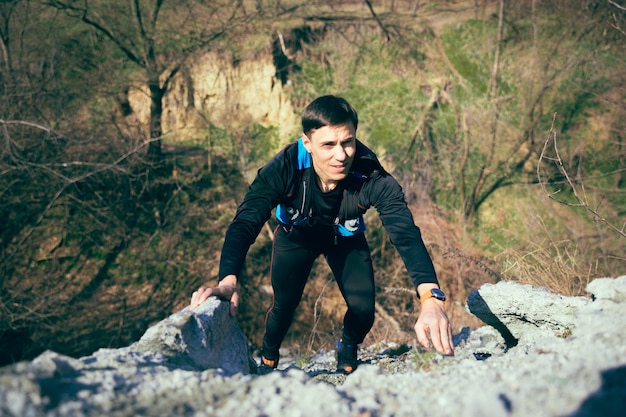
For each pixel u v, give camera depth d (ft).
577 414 5.51
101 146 60.29
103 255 60.08
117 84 66.69
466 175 69.51
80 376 6.65
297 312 55.88
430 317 8.41
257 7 67.72
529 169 69.15
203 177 68.28
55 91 57.52
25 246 57.21
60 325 54.80
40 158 54.03
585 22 74.13
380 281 54.08
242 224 10.21
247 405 6.26
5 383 5.80
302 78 73.36
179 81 70.33
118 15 68.90
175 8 68.33
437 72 75.00
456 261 40.78
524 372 6.81
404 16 80.43
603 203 63.77
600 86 71.67
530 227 55.11
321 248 12.13
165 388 6.61
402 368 12.39
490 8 80.18
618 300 8.61
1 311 48.24
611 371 6.22
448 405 6.15
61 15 67.82
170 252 62.18
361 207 10.91
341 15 78.89
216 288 9.27
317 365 15.92
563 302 11.12
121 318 56.85
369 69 74.84
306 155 10.65
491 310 12.02
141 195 63.57
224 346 9.46
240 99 71.87
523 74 74.23
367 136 71.10
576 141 69.62
